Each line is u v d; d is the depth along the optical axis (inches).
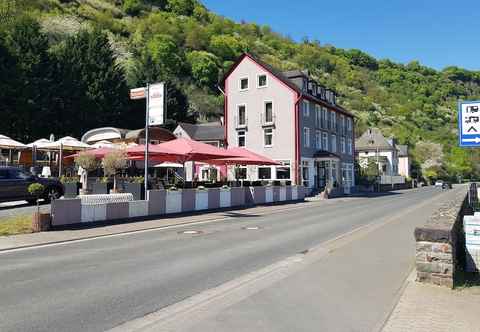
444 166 4170.8
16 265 340.8
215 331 194.7
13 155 1355.8
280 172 1635.1
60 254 390.6
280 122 1647.4
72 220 565.6
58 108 1793.8
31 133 1706.4
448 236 264.8
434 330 192.7
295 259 370.6
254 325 202.4
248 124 1713.8
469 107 339.6
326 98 1996.8
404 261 350.3
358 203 1206.3
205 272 319.9
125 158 825.5
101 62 2025.1
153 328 200.2
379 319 209.2
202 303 241.4
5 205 745.6
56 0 3543.3
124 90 2092.8
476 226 301.7
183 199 781.9
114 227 573.0
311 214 826.8
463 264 320.5
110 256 381.7
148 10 4313.5
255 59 1715.1
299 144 1624.0
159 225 606.2
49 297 251.3
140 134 1411.2
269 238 498.6
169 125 2186.3
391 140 3535.9
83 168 872.9
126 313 223.9
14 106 1617.9
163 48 3169.3
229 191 935.0
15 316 217.2
